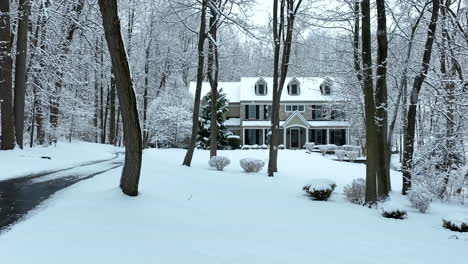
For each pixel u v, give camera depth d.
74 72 22.06
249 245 5.65
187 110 40.09
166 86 41.47
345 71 17.61
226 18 17.88
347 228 7.55
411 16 15.59
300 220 7.94
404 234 7.48
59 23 20.56
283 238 6.31
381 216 9.34
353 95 20.06
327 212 9.19
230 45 28.08
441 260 5.75
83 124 32.56
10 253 4.45
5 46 15.58
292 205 9.75
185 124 38.69
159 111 38.88
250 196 10.53
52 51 19.69
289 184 14.92
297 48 21.86
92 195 7.88
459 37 16.39
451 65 16.11
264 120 43.75
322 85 42.94
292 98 43.53
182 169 15.70
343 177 19.72
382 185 11.75
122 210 6.88
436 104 15.29
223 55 24.34
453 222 8.23
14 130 16.52
